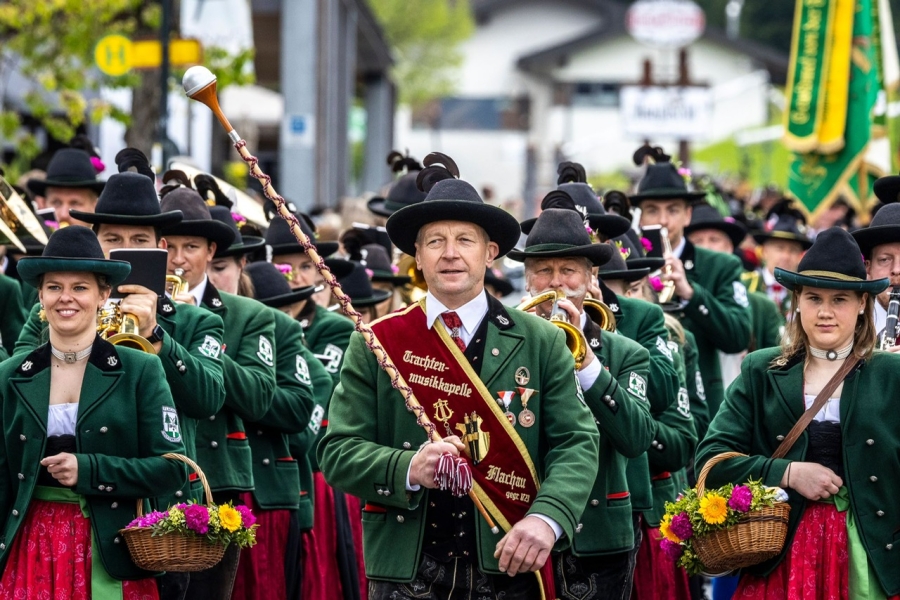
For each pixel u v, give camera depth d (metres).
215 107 11.85
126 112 32.78
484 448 11.16
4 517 12.30
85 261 12.01
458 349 11.34
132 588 12.38
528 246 13.59
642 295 17.14
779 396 12.58
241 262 16.62
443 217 11.22
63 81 30.92
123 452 12.26
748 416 12.86
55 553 12.14
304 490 16.84
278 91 62.53
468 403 11.23
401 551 11.26
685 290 18.53
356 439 11.30
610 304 14.90
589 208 15.63
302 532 16.83
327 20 41.62
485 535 11.19
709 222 22.11
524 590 11.55
